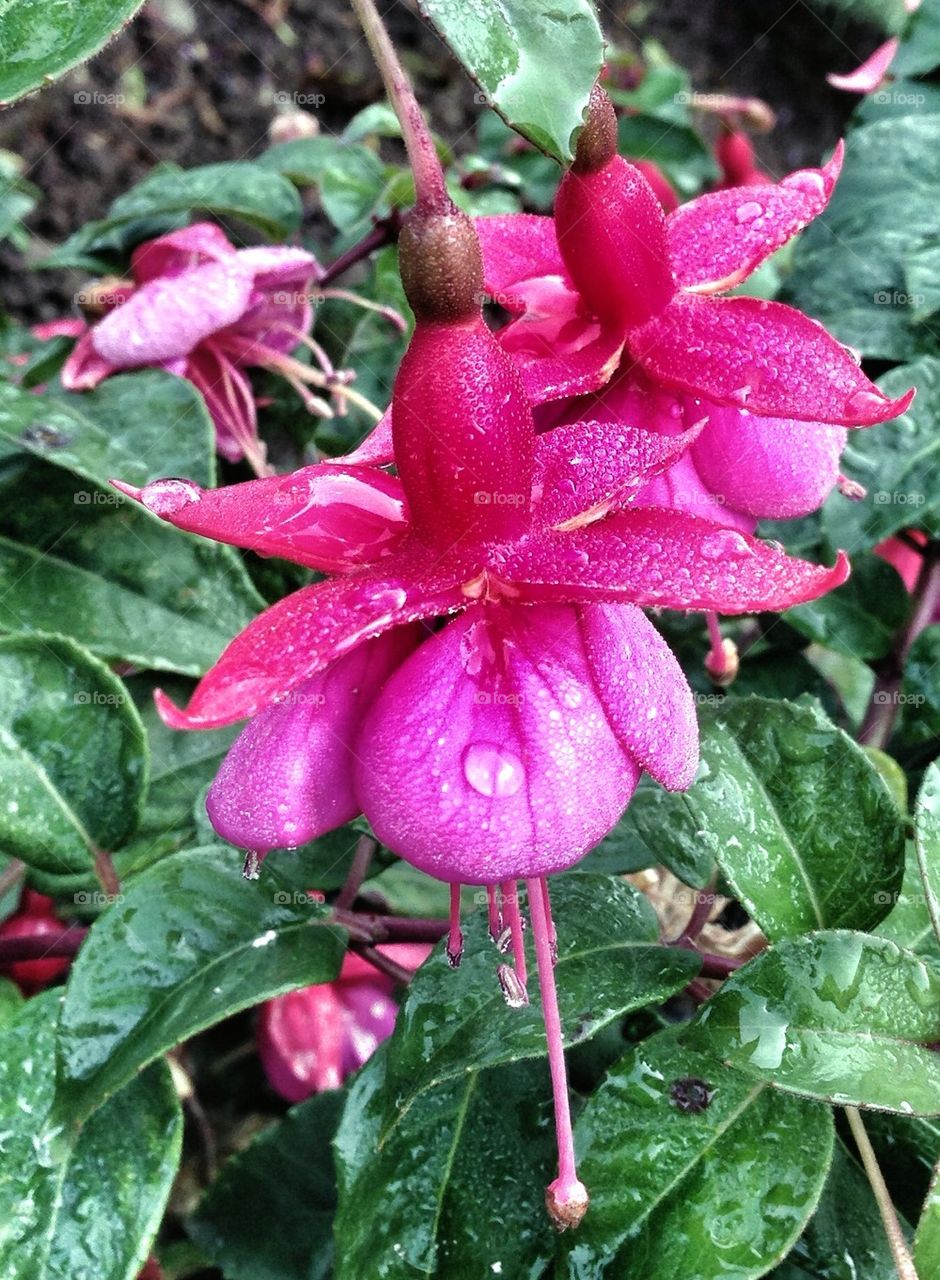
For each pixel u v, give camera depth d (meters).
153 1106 0.16
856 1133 0.15
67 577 0.19
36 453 0.19
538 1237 0.15
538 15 0.10
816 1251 0.16
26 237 0.40
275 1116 0.27
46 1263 0.15
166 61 0.44
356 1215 0.15
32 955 0.19
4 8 0.11
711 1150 0.14
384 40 0.10
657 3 0.55
